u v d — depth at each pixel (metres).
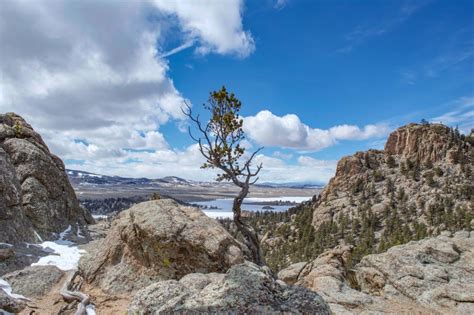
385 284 23.84
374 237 174.38
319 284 23.41
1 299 13.71
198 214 18.95
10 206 20.77
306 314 10.34
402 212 197.38
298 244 173.38
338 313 18.25
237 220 24.11
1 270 16.72
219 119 23.91
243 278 11.60
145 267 16.72
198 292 11.70
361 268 27.12
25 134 28.81
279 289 11.52
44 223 23.64
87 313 14.16
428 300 20.89
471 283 21.88
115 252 17.45
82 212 31.03
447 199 190.75
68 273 17.64
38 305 14.62
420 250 27.11
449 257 26.06
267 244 195.62
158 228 16.80
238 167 24.69
